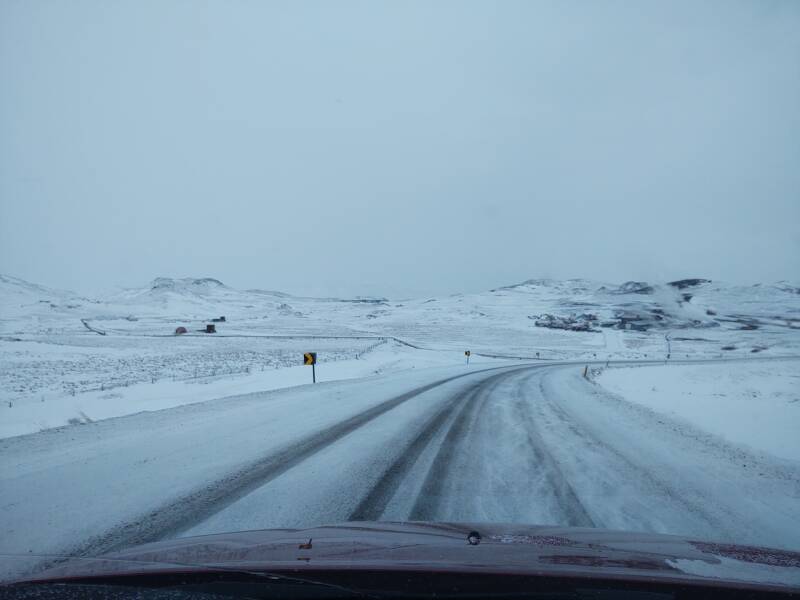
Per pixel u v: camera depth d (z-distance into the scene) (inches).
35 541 154.7
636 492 216.4
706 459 286.0
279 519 174.9
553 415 438.9
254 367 974.4
